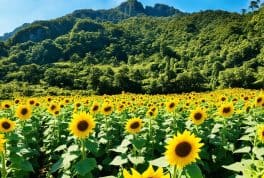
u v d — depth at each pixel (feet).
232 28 639.76
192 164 17.72
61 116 56.65
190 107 65.36
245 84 372.99
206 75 493.36
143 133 41.22
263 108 48.29
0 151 26.09
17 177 30.89
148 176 11.78
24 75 428.97
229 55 523.29
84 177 25.43
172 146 17.48
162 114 55.77
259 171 15.33
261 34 589.32
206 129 40.04
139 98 102.12
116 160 28.48
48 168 42.06
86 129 27.14
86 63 645.10
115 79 371.35
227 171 32.65
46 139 47.37
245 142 35.86
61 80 395.34
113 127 47.16
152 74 444.14
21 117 40.91
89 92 341.41
